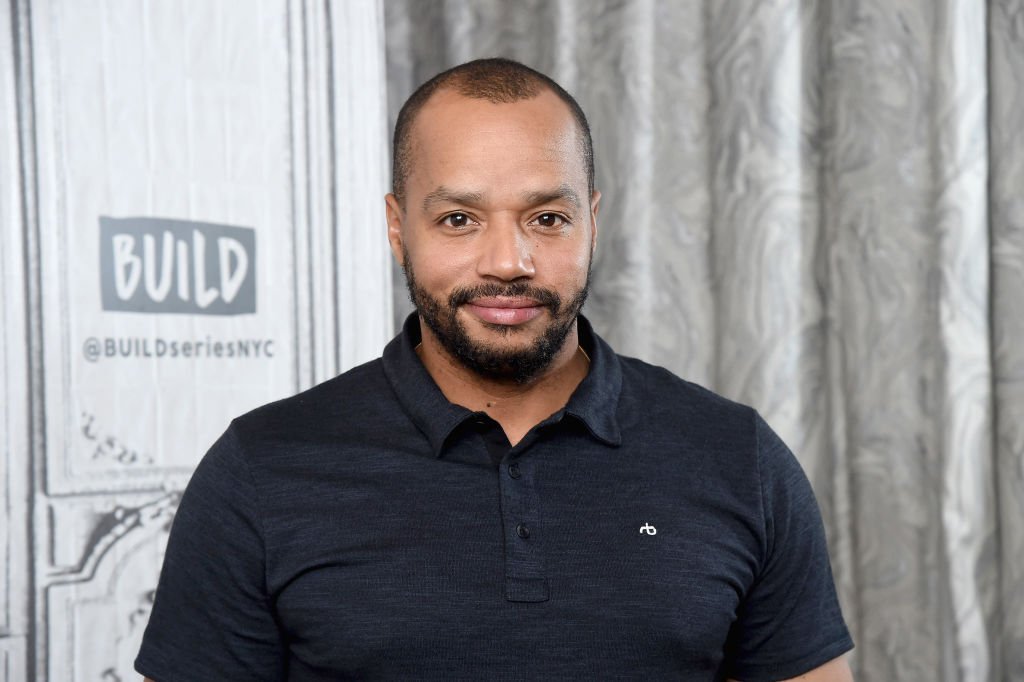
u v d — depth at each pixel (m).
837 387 1.87
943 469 1.72
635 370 1.16
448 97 1.03
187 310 1.74
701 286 1.99
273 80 1.85
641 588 0.96
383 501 0.99
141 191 1.70
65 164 1.63
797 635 1.07
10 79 1.59
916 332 1.77
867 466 1.81
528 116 1.00
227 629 1.02
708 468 1.05
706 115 1.99
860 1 1.82
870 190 1.81
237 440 1.06
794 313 1.88
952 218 1.71
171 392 1.72
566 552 0.96
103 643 1.66
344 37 1.93
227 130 1.79
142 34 1.71
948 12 1.72
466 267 0.99
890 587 1.79
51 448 1.61
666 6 2.01
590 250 1.06
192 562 1.03
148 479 1.70
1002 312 1.72
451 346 1.03
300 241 1.87
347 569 0.97
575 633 0.94
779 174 1.88
